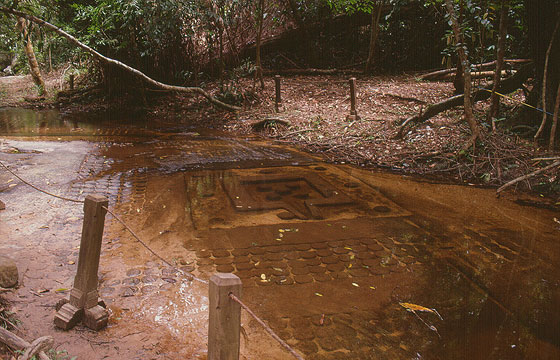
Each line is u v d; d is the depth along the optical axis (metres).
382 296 3.59
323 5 15.58
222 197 6.02
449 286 3.77
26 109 15.07
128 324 3.19
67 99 15.87
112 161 7.86
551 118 8.12
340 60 17.12
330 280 3.85
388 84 13.71
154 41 13.82
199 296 3.57
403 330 3.14
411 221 5.24
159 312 3.34
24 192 5.96
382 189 6.49
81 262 3.14
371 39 15.31
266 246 4.50
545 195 6.32
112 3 12.81
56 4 13.42
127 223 5.02
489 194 6.36
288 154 8.68
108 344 2.96
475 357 2.85
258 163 7.94
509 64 12.34
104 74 15.66
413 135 9.13
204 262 4.14
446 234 4.87
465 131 8.70
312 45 16.48
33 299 3.46
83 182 6.50
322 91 13.31
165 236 4.70
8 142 9.02
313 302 3.49
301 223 5.14
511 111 9.49
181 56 15.14
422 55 16.33
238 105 13.02
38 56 21.59
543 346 2.99
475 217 5.41
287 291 3.65
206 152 8.78
